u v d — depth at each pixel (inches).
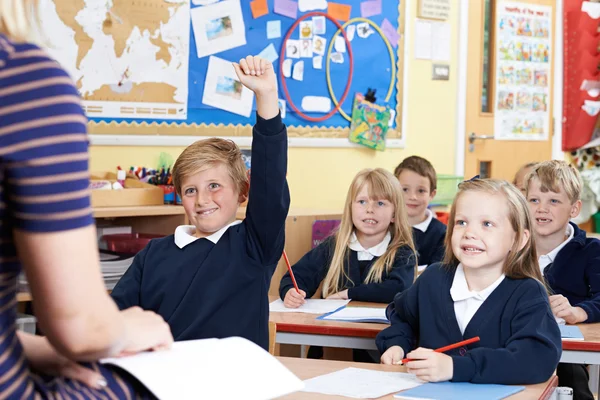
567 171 103.7
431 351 60.4
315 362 64.6
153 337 35.3
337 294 104.2
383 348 75.1
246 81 62.7
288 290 102.7
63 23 123.1
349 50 164.1
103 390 31.7
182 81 137.8
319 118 160.6
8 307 29.6
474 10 189.6
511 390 57.5
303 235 131.0
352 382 57.2
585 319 87.4
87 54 126.0
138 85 132.3
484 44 193.5
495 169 197.3
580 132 211.3
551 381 61.9
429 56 181.2
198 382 32.8
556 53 210.1
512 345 62.8
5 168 27.8
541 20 205.5
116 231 125.2
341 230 111.2
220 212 74.0
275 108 63.9
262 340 70.9
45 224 28.1
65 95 28.5
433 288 74.2
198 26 139.3
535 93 205.3
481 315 69.4
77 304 28.9
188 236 74.1
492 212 69.9
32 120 27.8
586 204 206.1
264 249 70.0
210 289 70.6
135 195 119.4
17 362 29.6
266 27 149.9
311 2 157.2
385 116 171.2
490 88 195.0
